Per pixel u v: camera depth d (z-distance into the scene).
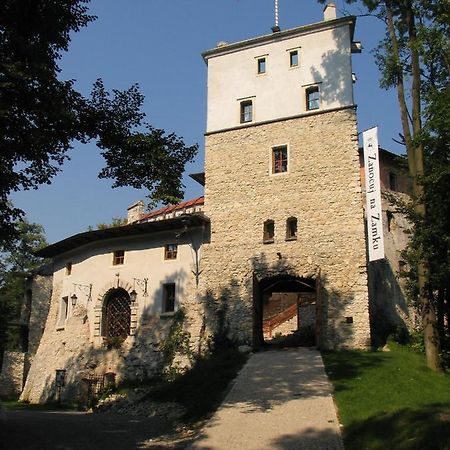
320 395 16.08
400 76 22.11
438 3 20.55
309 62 27.12
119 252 30.03
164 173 15.03
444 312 21.53
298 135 26.27
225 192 27.12
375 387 16.45
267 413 14.70
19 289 43.09
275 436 12.84
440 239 18.69
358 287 23.14
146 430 14.82
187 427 14.47
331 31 27.03
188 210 34.19
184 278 27.22
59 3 13.38
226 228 26.56
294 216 25.30
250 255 25.66
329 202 24.73
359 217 23.97
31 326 38.22
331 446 12.00
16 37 12.24
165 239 28.53
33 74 11.98
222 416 14.73
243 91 28.30
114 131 14.57
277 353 22.84
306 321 32.22
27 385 32.34
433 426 11.89
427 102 19.39
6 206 13.08
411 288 22.64
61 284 33.16
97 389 27.33
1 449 11.65
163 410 17.77
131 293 28.53
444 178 18.77
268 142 26.88
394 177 30.05
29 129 12.57
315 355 21.67
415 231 19.72
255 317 24.45
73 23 13.98
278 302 37.84
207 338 25.27
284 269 24.70
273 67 27.94
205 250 26.62
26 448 11.87
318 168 25.39
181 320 26.34
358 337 22.56
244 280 25.41
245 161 27.14
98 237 30.25
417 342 24.39
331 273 23.78
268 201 26.03
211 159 27.97
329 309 23.38
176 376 24.55
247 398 16.30
